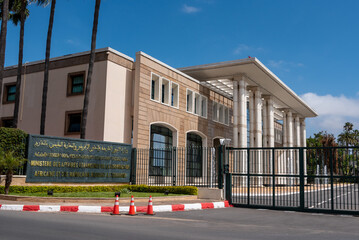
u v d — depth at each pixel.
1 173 18.08
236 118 36.19
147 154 27.05
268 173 17.81
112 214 12.24
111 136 26.53
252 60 33.59
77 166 21.11
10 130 18.75
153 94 30.58
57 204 14.19
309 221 12.25
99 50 27.16
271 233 8.99
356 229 10.41
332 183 14.98
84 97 25.62
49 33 25.22
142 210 13.52
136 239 7.13
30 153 19.06
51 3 25.56
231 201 17.44
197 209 15.26
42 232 7.51
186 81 34.22
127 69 28.50
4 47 20.70
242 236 8.27
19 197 15.35
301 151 15.94
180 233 8.30
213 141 40.16
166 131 31.75
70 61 28.56
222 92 42.50
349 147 15.18
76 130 27.78
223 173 18.62
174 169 24.97
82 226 8.69
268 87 41.84
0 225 8.23
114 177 23.08
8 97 32.06
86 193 19.06
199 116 36.09
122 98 27.77
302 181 15.67
